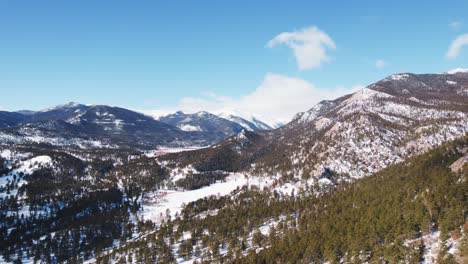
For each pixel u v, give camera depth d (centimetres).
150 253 18362
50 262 19912
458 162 16975
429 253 10619
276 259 14238
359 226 13912
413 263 10406
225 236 19150
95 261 19012
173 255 18175
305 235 15488
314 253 13612
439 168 17662
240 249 16850
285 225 17912
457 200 12156
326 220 16375
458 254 9912
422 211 12350
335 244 13388
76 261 19550
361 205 16700
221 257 16312
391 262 11006
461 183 13050
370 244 12456
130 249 19675
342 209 17512
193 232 19850
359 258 12194
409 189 15600
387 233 12550
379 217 13988
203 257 17162
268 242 16800
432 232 11600
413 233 11694
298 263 13512
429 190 13800
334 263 12512
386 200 15575
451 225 11106
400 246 11244
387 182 19550
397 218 12812
